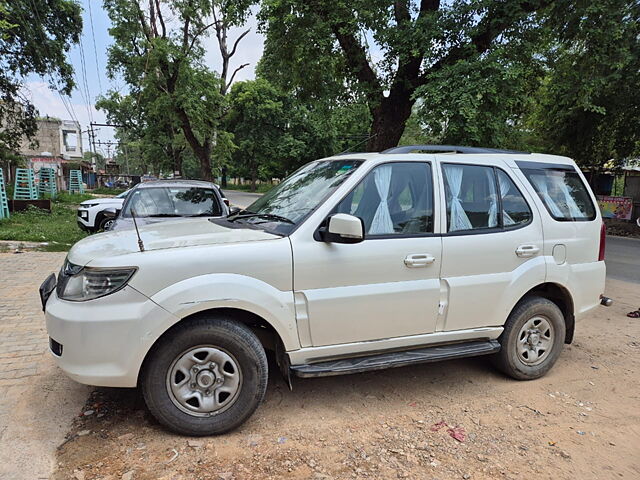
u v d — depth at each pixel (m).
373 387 3.55
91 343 2.53
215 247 2.75
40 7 18.62
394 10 8.79
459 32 7.54
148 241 2.91
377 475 2.45
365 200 3.13
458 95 6.76
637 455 2.73
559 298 3.94
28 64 19.20
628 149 17.98
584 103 10.09
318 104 10.86
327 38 8.56
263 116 40.06
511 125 8.37
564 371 3.98
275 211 3.39
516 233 3.56
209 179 22.05
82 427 2.82
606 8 7.68
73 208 21.08
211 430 2.74
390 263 3.09
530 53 7.94
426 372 3.87
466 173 3.51
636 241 14.25
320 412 3.12
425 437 2.85
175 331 2.65
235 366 2.76
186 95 19.52
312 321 2.91
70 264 2.81
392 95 9.31
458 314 3.35
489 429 2.97
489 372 3.90
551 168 3.94
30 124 21.02
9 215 14.38
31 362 3.75
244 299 2.69
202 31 20.02
